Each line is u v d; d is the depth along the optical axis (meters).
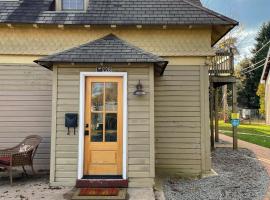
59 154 4.58
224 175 5.45
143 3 5.70
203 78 5.52
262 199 4.08
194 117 5.51
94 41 4.99
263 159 7.30
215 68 8.59
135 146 4.55
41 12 5.55
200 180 5.16
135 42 5.52
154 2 5.71
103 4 5.70
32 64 5.59
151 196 4.06
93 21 5.36
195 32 5.53
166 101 5.53
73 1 5.74
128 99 4.62
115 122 4.68
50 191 4.27
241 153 8.04
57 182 4.54
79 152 4.56
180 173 5.45
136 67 4.66
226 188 4.62
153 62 4.52
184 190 4.54
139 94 4.58
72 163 4.57
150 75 4.63
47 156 5.51
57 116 4.62
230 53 8.59
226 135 13.39
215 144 9.91
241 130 16.06
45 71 5.60
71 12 5.55
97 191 4.23
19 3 5.74
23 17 5.44
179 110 5.52
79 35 5.53
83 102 4.65
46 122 5.55
